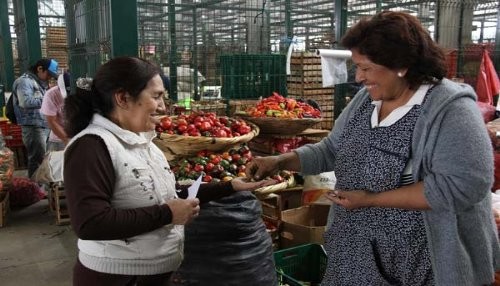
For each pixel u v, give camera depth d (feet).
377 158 4.66
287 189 11.58
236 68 15.34
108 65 4.72
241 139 10.26
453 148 4.11
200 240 7.42
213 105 15.10
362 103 5.12
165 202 4.81
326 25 40.91
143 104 4.75
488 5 22.54
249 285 7.59
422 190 4.22
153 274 4.95
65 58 32.14
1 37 30.32
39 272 11.46
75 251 12.83
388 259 4.71
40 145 18.48
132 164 4.65
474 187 4.04
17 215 15.96
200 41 26.48
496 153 8.85
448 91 4.33
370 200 4.49
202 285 7.47
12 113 18.63
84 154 4.38
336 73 12.00
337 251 5.17
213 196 5.88
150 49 19.36
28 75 18.38
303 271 9.37
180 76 19.07
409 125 4.47
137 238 4.79
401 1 20.74
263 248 7.79
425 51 4.31
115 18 11.85
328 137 5.76
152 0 29.76
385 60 4.26
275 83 15.83
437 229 4.35
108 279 4.81
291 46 14.44
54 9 43.37
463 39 17.79
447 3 17.26
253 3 30.40
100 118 4.71
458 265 4.29
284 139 12.28
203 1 31.81
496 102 13.05
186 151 10.09
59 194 14.96
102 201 4.30
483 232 4.49
